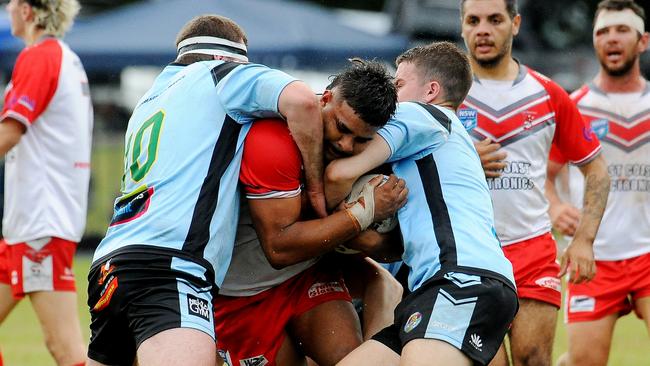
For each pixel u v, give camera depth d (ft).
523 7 242.99
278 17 229.86
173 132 58.23
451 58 64.90
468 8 79.15
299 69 226.99
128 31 223.30
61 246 85.05
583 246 79.00
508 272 59.36
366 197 58.90
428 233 58.95
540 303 76.18
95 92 275.39
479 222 59.67
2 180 194.80
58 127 86.22
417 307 57.77
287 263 59.11
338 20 235.40
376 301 66.44
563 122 80.12
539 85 79.71
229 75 58.65
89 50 218.38
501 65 79.51
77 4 90.17
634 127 90.27
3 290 86.02
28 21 87.10
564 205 85.92
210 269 56.95
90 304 59.00
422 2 234.38
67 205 86.07
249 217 62.03
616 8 90.89
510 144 78.54
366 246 60.85
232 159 57.88
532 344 75.72
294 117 55.93
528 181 78.23
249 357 66.39
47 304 84.38
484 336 57.26
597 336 87.71
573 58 240.12
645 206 89.35
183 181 57.00
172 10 231.30
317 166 57.82
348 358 58.13
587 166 80.79
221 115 58.34
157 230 56.24
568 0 248.73
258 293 64.85
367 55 226.99
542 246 77.46
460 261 57.88
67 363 84.23
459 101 65.46
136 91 281.33
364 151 58.23
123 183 60.80
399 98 65.36
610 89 91.97
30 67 84.48
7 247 85.61
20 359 105.50
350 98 55.88
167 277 55.67
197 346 53.98
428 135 60.39
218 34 63.41
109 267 56.75
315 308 64.64
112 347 59.00
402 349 57.47
